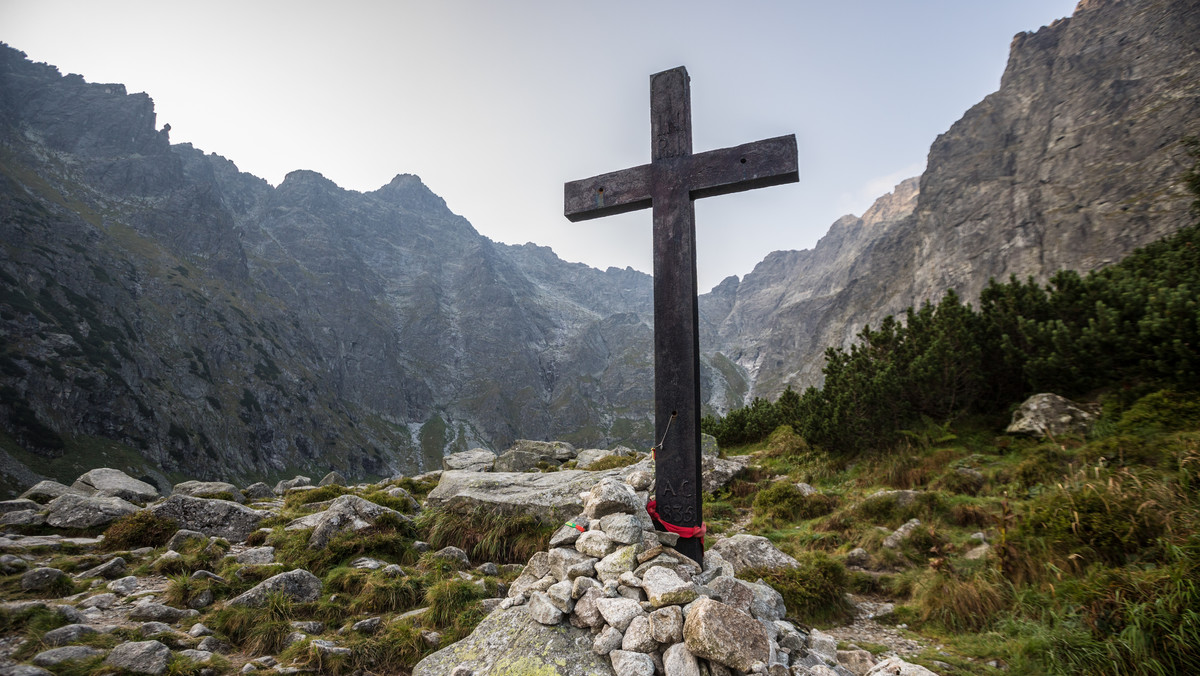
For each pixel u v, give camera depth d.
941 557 7.91
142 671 4.24
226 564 7.18
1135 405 9.98
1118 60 157.12
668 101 6.11
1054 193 145.88
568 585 5.09
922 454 13.30
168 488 121.44
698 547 5.46
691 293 5.66
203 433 148.25
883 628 6.96
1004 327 14.09
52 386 116.44
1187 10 148.75
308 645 5.13
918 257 188.75
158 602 5.78
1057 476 9.23
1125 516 6.54
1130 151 132.50
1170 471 7.45
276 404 185.12
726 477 15.55
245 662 4.91
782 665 4.34
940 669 5.51
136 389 138.25
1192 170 14.30
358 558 7.64
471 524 9.05
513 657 4.64
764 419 23.81
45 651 4.26
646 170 6.09
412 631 5.62
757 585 6.30
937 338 14.55
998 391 13.81
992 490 10.28
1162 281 11.94
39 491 9.89
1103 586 5.60
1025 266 137.00
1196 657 4.56
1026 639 5.65
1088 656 5.03
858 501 11.47
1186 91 129.25
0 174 159.50
